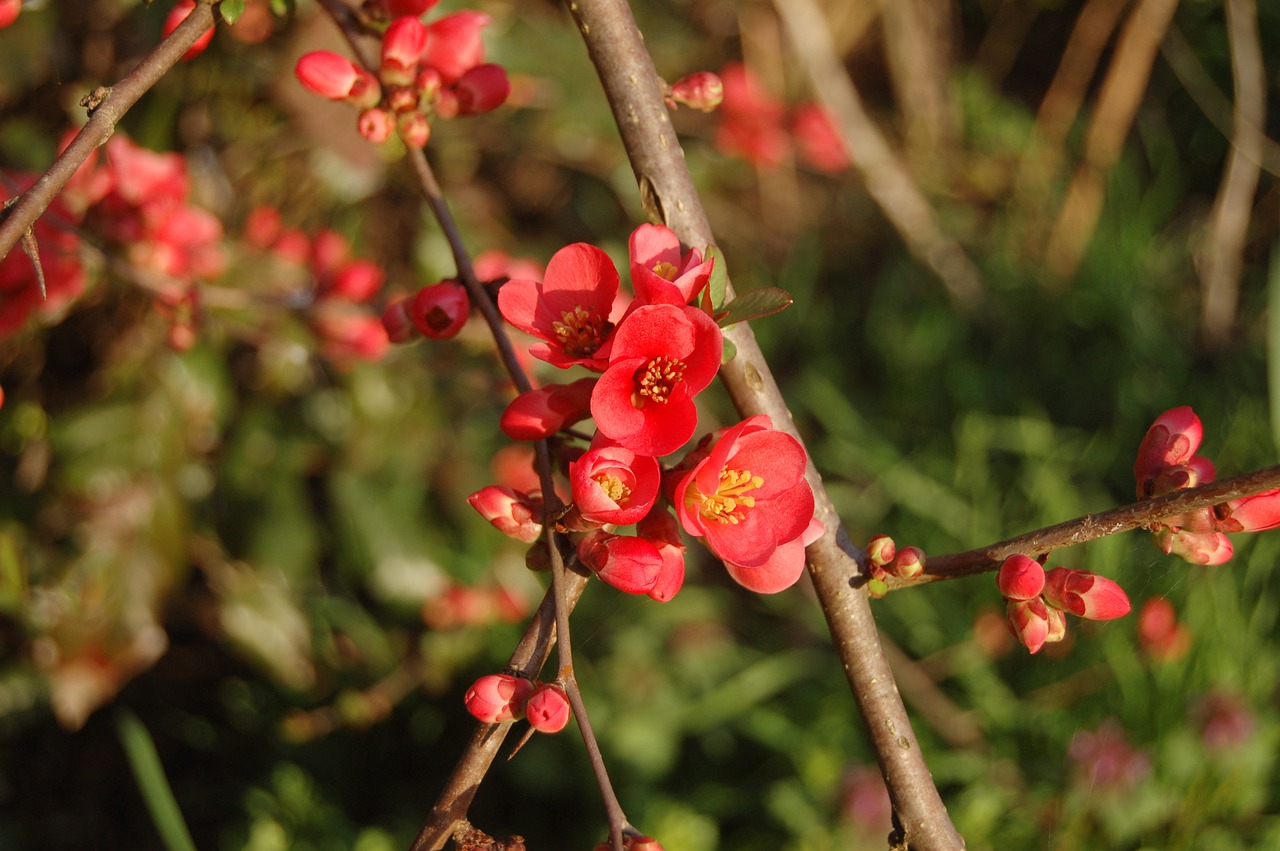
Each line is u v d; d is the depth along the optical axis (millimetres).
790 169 1914
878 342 1805
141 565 1046
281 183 1229
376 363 1192
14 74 1037
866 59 2193
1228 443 1535
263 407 1181
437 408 1221
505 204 1547
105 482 1045
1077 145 2068
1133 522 736
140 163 982
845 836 1181
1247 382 1682
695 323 727
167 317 978
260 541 1158
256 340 1064
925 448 1644
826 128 1722
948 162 2023
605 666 1302
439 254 1297
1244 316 1845
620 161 1421
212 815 1293
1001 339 1794
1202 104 1825
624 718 1256
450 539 1288
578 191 1612
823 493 776
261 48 1120
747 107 1673
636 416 732
